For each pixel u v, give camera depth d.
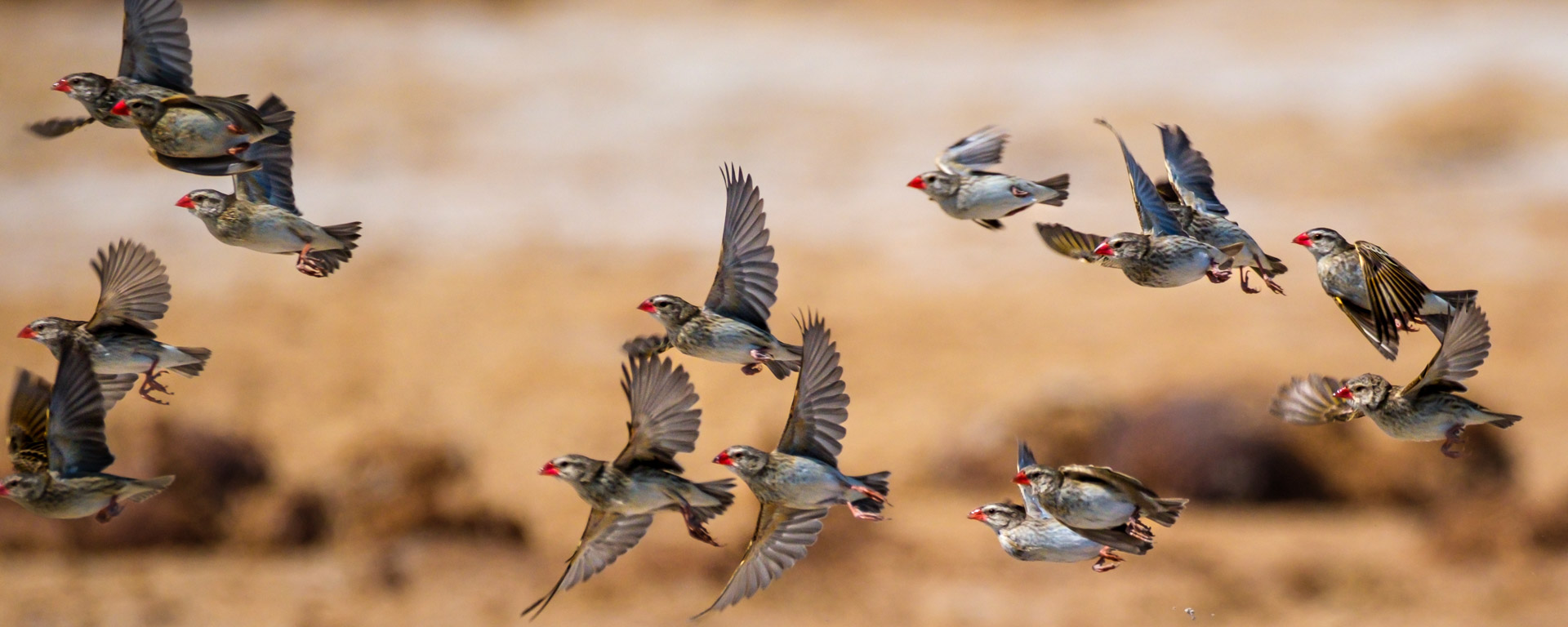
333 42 55.44
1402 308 9.31
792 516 9.38
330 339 34.78
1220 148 45.50
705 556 20.70
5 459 21.75
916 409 29.64
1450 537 21.41
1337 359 31.47
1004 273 37.81
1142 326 33.84
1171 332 33.34
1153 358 31.31
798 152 46.50
